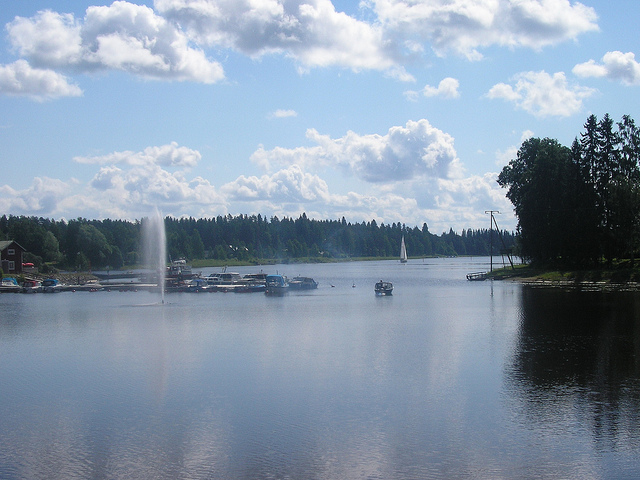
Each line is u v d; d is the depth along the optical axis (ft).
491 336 193.06
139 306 321.93
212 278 487.61
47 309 306.35
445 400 119.55
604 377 134.92
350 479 84.02
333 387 130.41
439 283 498.69
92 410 116.26
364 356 163.63
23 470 88.48
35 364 158.71
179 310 297.12
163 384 135.03
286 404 118.21
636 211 388.98
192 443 98.02
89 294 419.54
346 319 249.96
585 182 425.28
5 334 213.25
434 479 83.92
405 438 99.14
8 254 504.43
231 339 196.34
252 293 423.23
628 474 85.30
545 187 436.35
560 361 151.64
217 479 84.48
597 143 432.25
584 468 87.25
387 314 266.98
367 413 111.96
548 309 260.62
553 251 442.50
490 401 118.52
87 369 151.74
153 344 188.24
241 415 111.75
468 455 91.91
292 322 241.55
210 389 130.11
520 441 97.35
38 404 120.78
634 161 428.97
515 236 494.18
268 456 92.22
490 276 503.20
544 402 117.29
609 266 416.26
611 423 104.88
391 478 84.28
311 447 95.61
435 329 213.05
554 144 476.54
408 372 143.33
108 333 213.66
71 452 94.99
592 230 411.34
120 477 85.61
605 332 193.57
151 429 104.88
